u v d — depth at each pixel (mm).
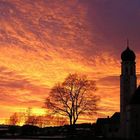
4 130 195125
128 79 149875
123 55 151750
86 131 183375
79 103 135000
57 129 199375
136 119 130750
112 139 128625
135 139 127625
